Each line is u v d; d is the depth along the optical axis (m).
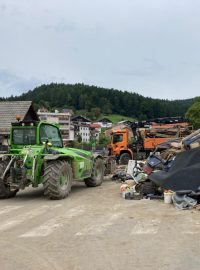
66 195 12.16
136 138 30.11
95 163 14.81
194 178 10.52
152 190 11.75
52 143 13.59
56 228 8.23
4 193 12.48
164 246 6.71
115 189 13.98
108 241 7.14
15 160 12.20
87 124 91.88
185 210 9.62
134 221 8.62
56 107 131.62
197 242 6.87
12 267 5.94
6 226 8.55
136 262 5.96
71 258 6.26
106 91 133.88
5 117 36.09
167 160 13.09
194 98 60.22
